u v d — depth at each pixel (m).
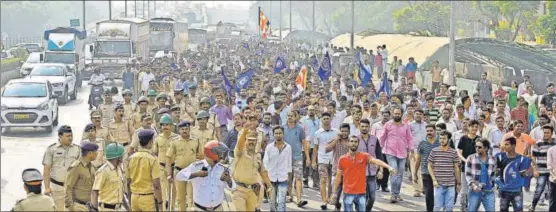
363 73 28.03
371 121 18.41
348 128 14.47
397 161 15.95
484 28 64.19
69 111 32.97
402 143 15.93
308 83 24.30
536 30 38.38
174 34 59.41
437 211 13.98
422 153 14.51
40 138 25.23
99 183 10.77
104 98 18.33
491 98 27.47
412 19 67.19
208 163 11.59
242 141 12.44
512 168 13.53
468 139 14.75
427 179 14.43
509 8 53.59
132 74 32.06
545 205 16.28
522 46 31.44
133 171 11.28
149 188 11.29
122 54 47.31
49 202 9.85
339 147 14.48
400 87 25.83
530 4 53.03
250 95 20.28
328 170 15.34
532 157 15.18
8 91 27.25
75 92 38.09
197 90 23.91
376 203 16.00
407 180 18.81
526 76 24.25
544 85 29.70
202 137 14.44
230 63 38.53
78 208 10.98
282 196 14.17
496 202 16.55
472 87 32.59
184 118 18.81
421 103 21.44
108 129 15.21
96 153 11.07
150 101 18.62
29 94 27.22
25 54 51.97
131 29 48.12
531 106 22.73
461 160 14.63
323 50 47.22
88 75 47.66
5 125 26.23
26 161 19.80
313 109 17.09
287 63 45.97
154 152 13.74
